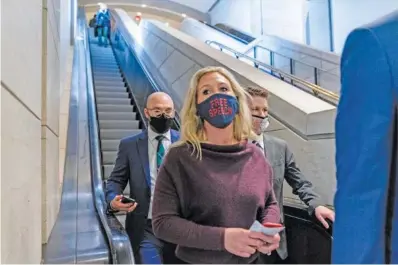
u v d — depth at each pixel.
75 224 1.89
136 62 6.76
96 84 6.45
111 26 10.50
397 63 0.53
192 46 5.28
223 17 13.62
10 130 0.82
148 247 1.38
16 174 0.88
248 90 1.60
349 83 0.58
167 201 0.99
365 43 0.55
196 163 0.99
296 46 6.88
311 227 1.32
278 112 2.89
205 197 0.95
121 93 6.10
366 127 0.54
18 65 0.94
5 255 0.75
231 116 1.05
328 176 2.14
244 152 1.05
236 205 0.96
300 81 4.16
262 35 8.82
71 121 3.90
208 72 1.11
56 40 2.14
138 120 5.13
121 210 1.76
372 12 6.01
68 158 3.19
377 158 0.53
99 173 2.92
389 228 0.52
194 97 1.10
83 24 9.62
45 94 1.51
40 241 1.34
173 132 2.10
